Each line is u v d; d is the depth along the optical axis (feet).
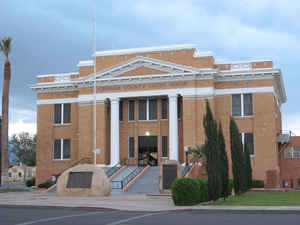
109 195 104.94
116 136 149.07
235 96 145.38
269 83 142.10
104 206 75.25
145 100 154.92
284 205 72.59
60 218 57.47
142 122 154.30
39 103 166.40
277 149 149.28
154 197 97.60
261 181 135.54
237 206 72.23
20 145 302.04
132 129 155.02
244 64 146.00
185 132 141.90
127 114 156.25
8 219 56.08
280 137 153.89
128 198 95.55
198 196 77.97
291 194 107.45
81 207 73.41
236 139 103.19
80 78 154.71
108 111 155.63
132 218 57.72
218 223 51.55
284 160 156.97
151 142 153.07
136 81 149.18
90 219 56.29
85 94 154.92
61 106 163.84
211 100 141.69
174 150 142.31
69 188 103.45
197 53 145.89
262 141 140.56
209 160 81.66
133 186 119.24
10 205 78.54
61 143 161.99
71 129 161.17
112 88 151.94
